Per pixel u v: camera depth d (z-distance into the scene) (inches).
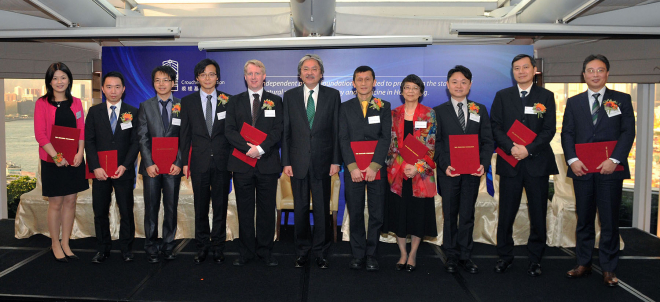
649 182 163.0
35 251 128.8
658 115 160.7
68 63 165.0
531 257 110.8
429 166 107.8
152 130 115.5
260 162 112.0
